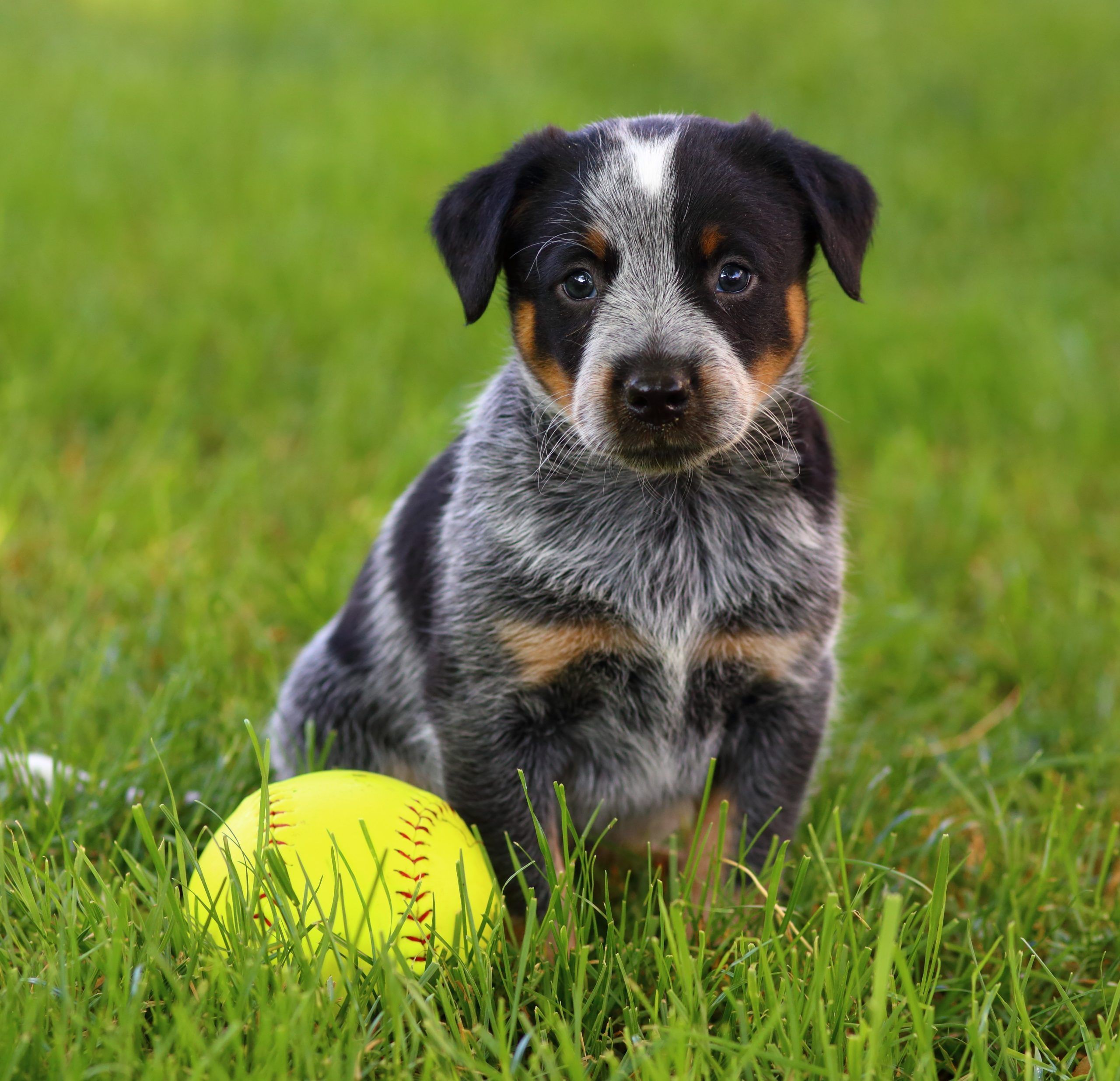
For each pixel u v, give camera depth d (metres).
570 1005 2.98
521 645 3.61
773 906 3.10
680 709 3.75
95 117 11.96
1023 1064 2.88
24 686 4.39
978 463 7.08
